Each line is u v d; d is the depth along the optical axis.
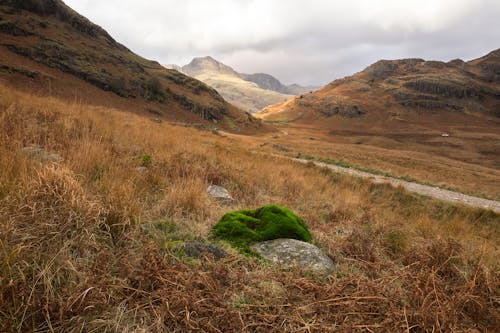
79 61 71.69
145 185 4.71
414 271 3.27
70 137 6.43
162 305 2.05
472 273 3.25
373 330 2.13
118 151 6.50
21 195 2.66
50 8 81.69
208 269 2.67
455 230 7.18
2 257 1.99
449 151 93.38
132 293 2.19
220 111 105.75
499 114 173.88
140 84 82.31
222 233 3.83
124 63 87.75
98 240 2.77
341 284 2.73
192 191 4.72
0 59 51.97
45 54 64.88
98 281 2.10
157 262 2.47
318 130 154.88
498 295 2.96
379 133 137.88
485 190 28.17
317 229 4.91
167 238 3.35
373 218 6.12
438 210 12.27
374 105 190.50
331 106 193.38
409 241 4.68
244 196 6.55
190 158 7.88
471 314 2.61
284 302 2.46
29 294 1.90
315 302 2.38
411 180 22.28
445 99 187.00
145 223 3.52
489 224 11.16
